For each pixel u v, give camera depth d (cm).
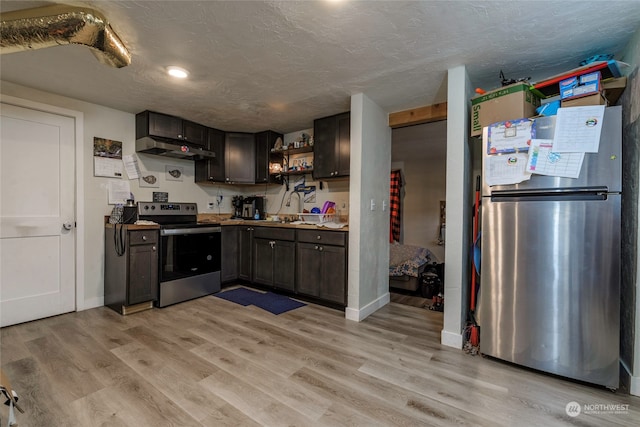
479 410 155
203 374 185
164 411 151
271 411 152
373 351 218
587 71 179
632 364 172
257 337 239
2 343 223
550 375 188
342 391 170
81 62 216
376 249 314
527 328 192
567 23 166
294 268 336
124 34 181
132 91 269
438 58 209
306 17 163
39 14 155
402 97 283
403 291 398
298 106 308
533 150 186
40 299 271
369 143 292
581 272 176
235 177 406
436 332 255
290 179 420
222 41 188
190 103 300
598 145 171
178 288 319
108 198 313
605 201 170
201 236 344
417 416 150
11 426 121
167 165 366
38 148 270
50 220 277
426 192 598
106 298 308
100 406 154
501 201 200
